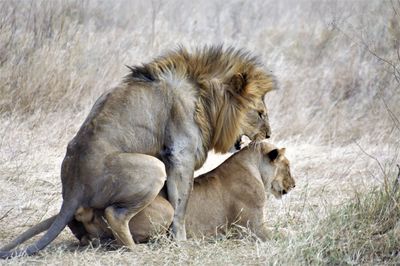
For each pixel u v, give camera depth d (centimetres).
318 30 2219
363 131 1762
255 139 1191
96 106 1094
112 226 1039
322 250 991
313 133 1741
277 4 2512
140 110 1089
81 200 1045
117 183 1039
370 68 1967
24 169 1397
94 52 1869
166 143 1109
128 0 2391
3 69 1722
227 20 2394
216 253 1026
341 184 1405
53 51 1786
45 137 1572
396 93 1850
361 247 998
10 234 1133
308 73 1994
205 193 1130
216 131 1150
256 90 1174
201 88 1134
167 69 1120
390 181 1109
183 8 2450
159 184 1049
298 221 1192
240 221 1130
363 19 2166
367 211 1050
